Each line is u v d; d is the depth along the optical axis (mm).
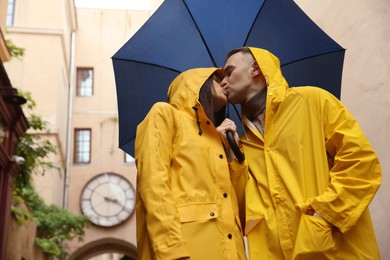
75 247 21125
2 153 9109
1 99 8852
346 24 5398
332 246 2463
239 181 2891
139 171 2547
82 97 23531
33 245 14266
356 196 2512
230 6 4301
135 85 4172
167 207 2381
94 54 24250
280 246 2656
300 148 2732
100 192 21812
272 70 2959
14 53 11977
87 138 22969
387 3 4660
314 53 3971
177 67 4180
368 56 4941
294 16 4098
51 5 21047
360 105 5051
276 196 2709
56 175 18844
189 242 2449
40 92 19875
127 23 24844
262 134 3021
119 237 21484
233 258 2525
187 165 2621
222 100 2982
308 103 2801
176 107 2863
